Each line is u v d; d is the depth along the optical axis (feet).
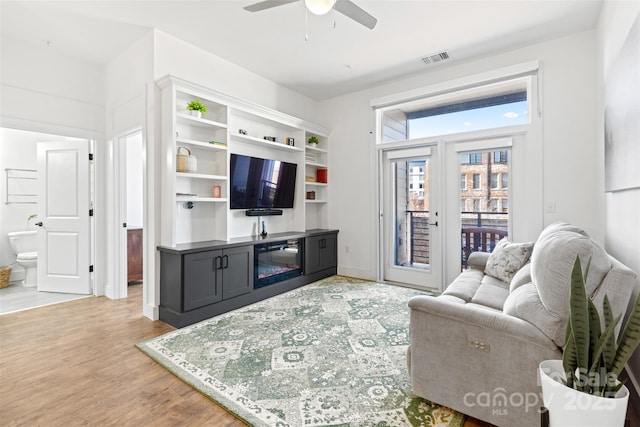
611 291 4.27
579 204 10.26
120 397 5.89
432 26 9.89
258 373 6.67
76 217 12.69
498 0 8.61
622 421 3.57
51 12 9.09
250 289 11.30
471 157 12.57
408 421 5.16
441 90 12.78
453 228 12.95
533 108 11.09
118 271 12.23
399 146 14.17
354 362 7.13
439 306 5.23
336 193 16.22
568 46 10.41
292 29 10.05
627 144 5.76
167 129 9.82
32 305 11.32
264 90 13.79
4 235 14.56
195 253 9.55
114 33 10.19
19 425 5.14
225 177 11.19
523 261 8.63
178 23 9.71
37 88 10.98
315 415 5.34
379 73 13.41
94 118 12.36
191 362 7.13
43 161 12.87
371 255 15.02
